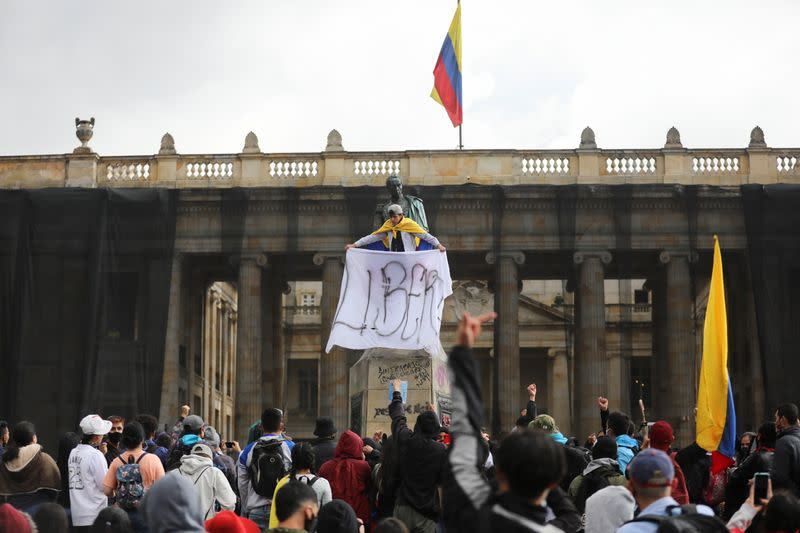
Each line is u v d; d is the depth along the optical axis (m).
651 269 84.50
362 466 18.97
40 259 73.62
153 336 73.50
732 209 75.62
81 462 20.39
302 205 76.31
